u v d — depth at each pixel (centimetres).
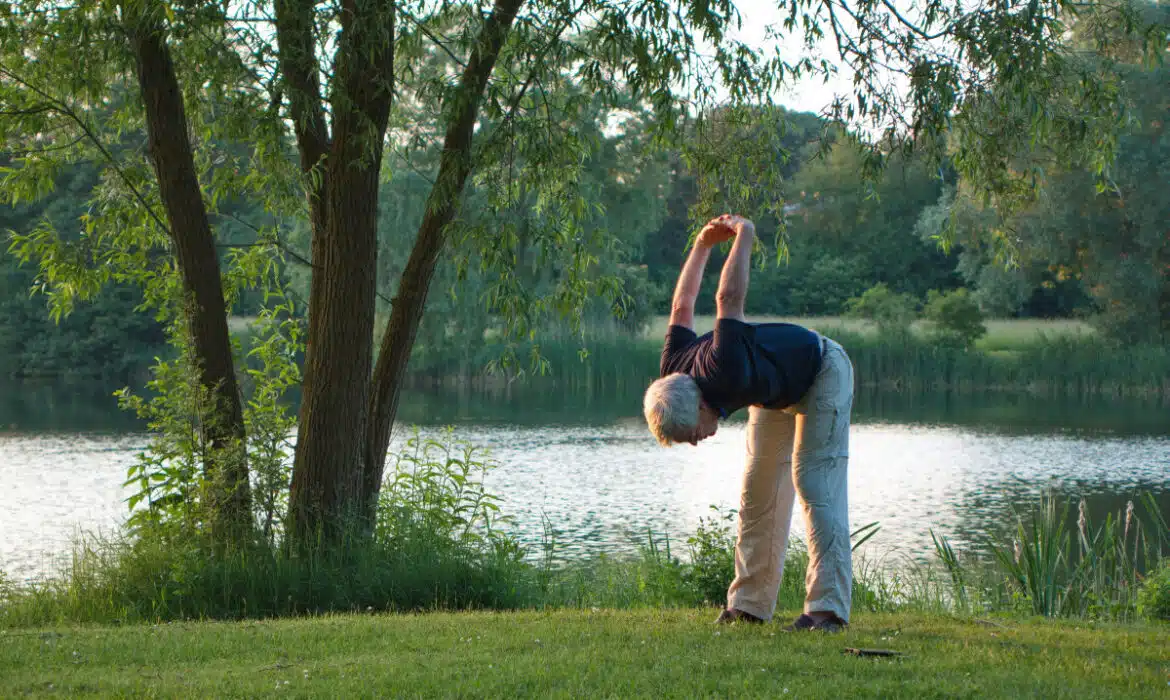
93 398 4044
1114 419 3294
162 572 834
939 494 2014
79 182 4759
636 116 3459
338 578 835
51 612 801
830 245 7075
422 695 419
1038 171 921
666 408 463
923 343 4506
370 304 900
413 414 3375
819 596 521
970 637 518
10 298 5119
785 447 540
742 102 944
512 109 899
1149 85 3562
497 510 1016
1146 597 830
